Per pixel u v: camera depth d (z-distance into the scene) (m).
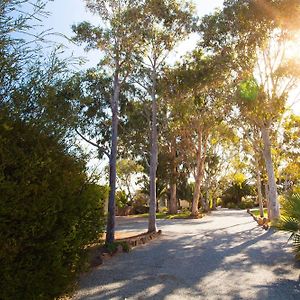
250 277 9.35
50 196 4.86
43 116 5.32
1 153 4.38
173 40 20.53
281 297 7.45
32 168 4.66
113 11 15.96
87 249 6.51
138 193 58.66
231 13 20.80
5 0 4.94
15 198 4.38
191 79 21.34
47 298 5.10
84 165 6.27
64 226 5.31
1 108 4.78
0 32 4.89
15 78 5.02
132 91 21.67
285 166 38.53
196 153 38.75
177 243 16.56
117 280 9.06
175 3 18.64
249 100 22.27
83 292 7.86
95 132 20.23
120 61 16.44
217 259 12.22
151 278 9.31
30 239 4.66
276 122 26.52
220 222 30.05
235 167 44.84
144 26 17.11
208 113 29.41
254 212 44.53
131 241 15.39
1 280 4.29
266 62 23.31
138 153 27.88
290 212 9.53
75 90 5.88
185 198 60.38
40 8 5.20
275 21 20.20
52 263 4.99
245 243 16.14
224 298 7.43
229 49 22.12
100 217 6.85
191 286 8.47
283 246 14.66
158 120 24.84
